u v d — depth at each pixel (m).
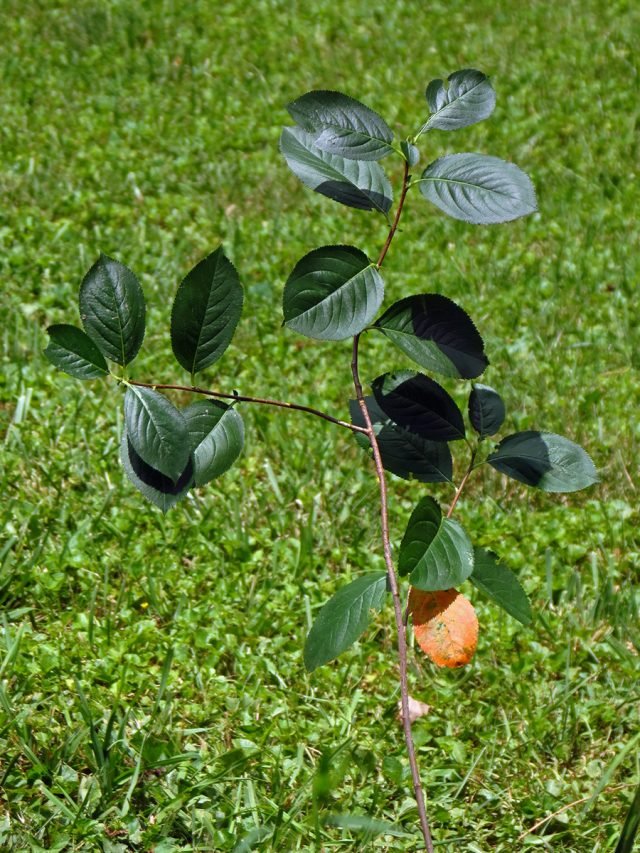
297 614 1.68
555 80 3.74
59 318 2.34
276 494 1.85
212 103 3.61
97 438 1.95
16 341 2.23
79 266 2.54
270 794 1.49
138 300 1.27
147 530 1.80
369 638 1.67
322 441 1.97
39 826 1.45
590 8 4.45
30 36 4.12
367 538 1.81
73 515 1.79
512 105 3.58
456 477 1.93
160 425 1.26
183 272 2.56
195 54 4.02
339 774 1.31
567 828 1.48
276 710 1.57
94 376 1.27
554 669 1.64
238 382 2.17
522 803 1.49
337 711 1.58
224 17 4.38
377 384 1.33
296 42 4.16
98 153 3.17
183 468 1.26
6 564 1.71
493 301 2.47
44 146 3.22
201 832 1.46
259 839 1.44
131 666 1.61
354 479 1.90
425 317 1.29
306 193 3.01
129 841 1.45
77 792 1.48
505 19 4.35
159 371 2.18
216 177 3.06
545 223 2.88
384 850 1.45
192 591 1.71
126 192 2.96
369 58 4.01
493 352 2.28
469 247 2.74
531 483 1.33
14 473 1.86
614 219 2.86
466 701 1.60
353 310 1.26
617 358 2.28
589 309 2.45
